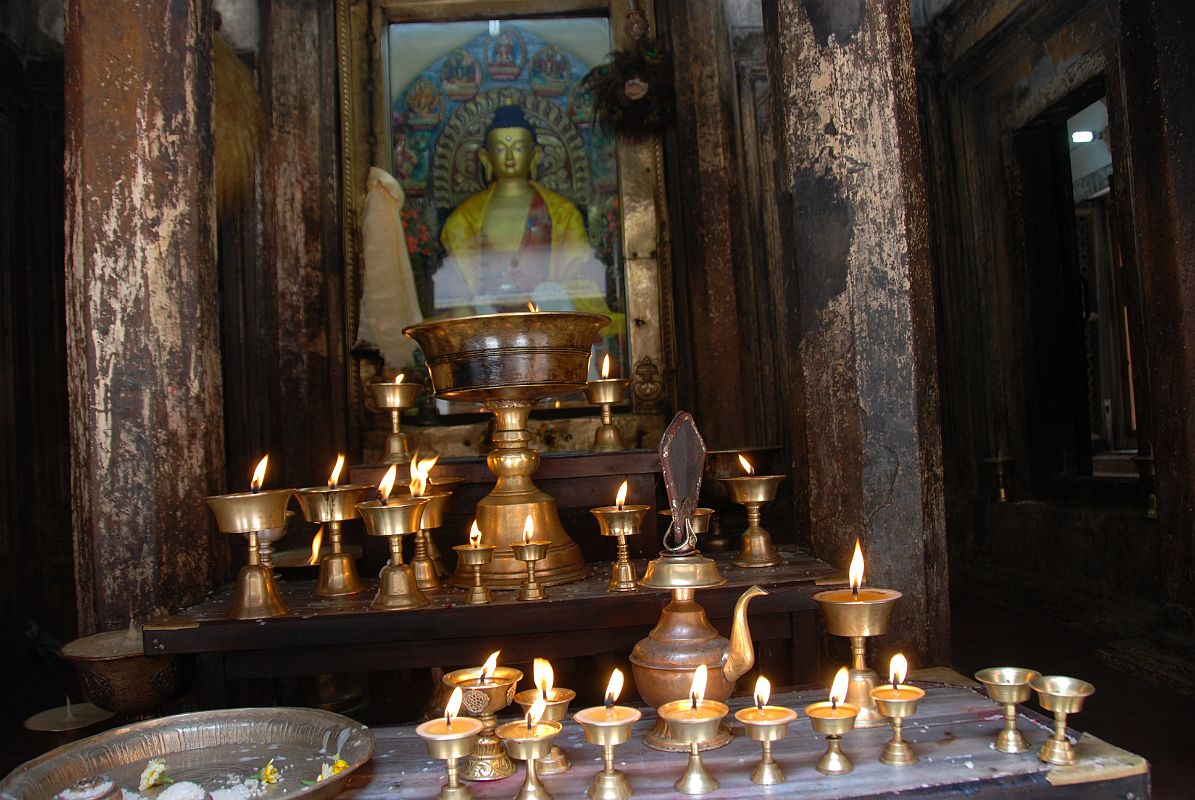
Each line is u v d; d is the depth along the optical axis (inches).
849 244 132.8
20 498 245.6
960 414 292.4
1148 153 178.5
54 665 223.8
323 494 122.3
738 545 188.9
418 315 278.4
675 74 279.7
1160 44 173.8
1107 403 366.6
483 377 123.3
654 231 287.3
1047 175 270.2
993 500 273.7
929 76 296.0
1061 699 73.6
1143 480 216.2
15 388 246.4
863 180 132.6
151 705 116.1
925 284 135.3
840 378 133.5
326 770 77.7
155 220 133.5
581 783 75.4
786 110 140.5
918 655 129.6
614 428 162.2
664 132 288.2
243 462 264.8
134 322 131.9
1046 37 247.0
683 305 283.0
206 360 138.9
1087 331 371.2
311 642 111.3
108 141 132.8
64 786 80.2
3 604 234.7
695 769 72.8
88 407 130.5
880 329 131.7
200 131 139.8
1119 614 210.2
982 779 72.6
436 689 117.5
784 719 73.1
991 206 281.1
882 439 131.2
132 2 134.5
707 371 271.4
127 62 134.0
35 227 253.4
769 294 278.1
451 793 72.0
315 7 279.0
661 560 88.2
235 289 265.9
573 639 115.6
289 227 270.1
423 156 291.0
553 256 290.0
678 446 90.0
